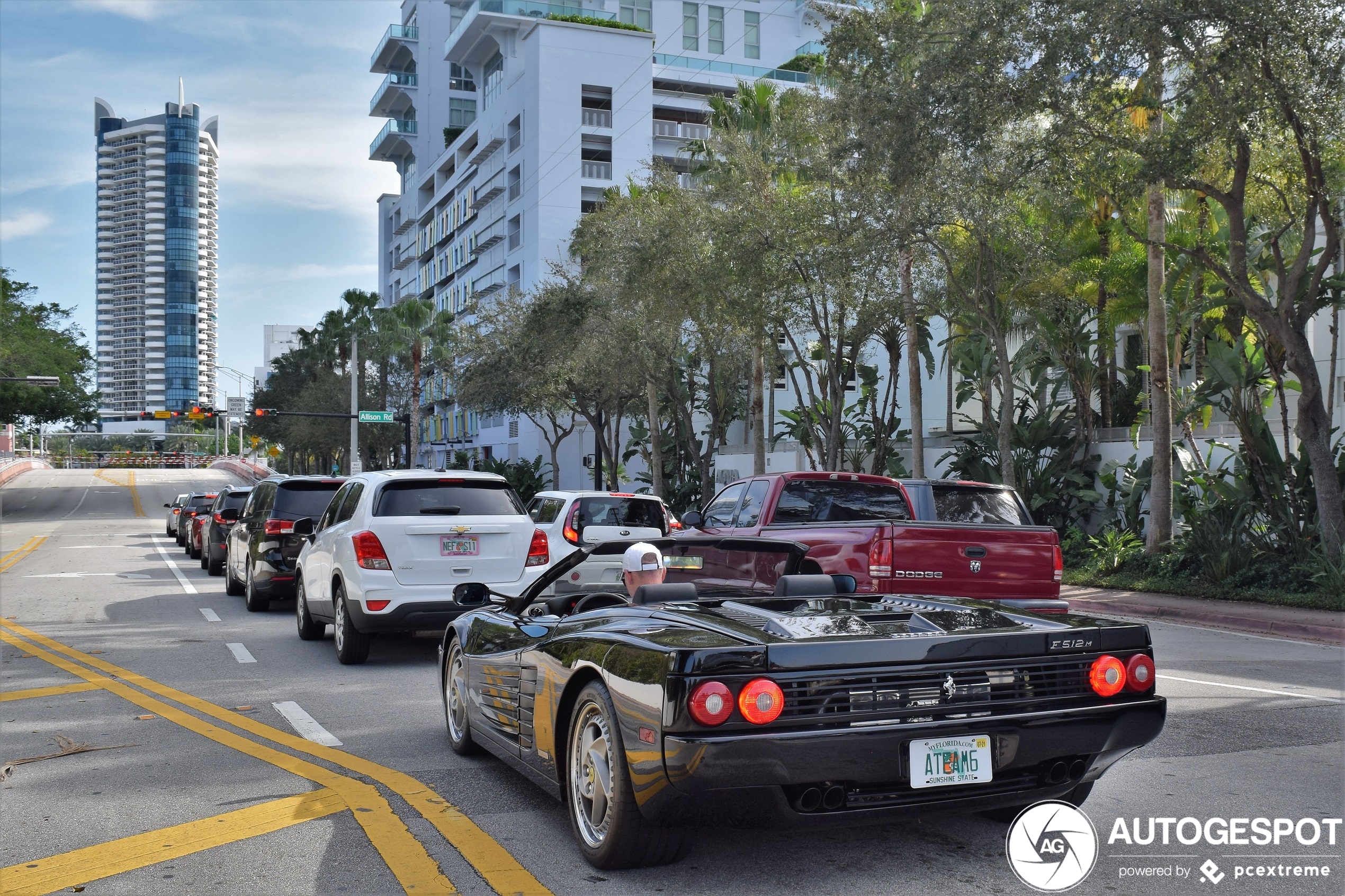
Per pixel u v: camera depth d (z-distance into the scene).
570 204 63.12
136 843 4.91
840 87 19.09
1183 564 18.91
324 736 7.20
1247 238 17.92
